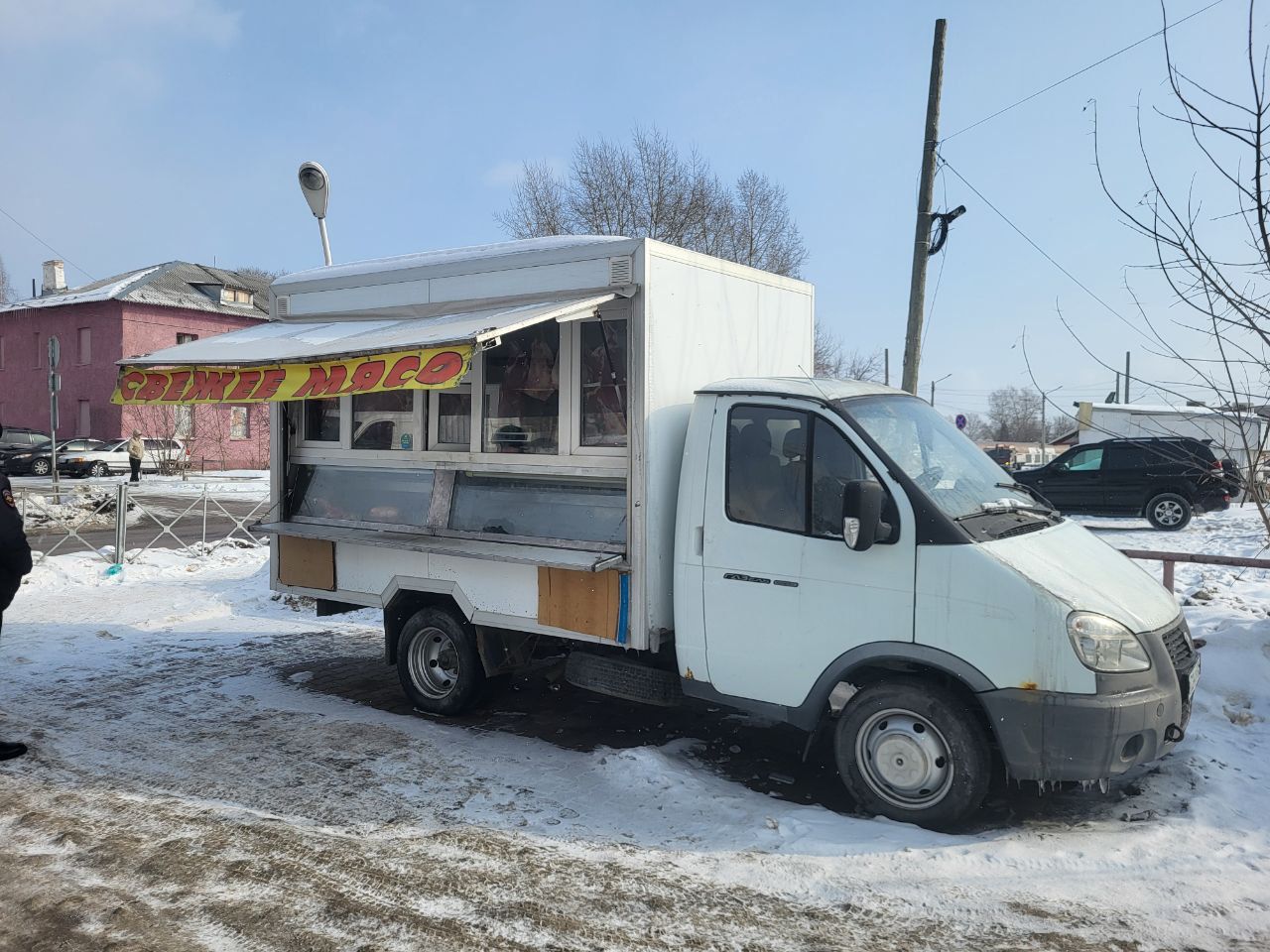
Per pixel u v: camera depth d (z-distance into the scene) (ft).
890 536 14.73
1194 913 11.77
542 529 19.12
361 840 14.17
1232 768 16.35
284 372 19.03
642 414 17.20
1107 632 13.58
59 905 12.10
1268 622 21.22
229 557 44.68
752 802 15.89
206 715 20.86
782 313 21.33
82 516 60.34
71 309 132.26
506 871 13.15
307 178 27.27
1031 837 14.02
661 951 11.06
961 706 14.33
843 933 11.47
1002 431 254.27
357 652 27.66
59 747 18.61
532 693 23.07
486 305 19.94
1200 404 18.43
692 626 16.96
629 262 17.42
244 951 11.03
